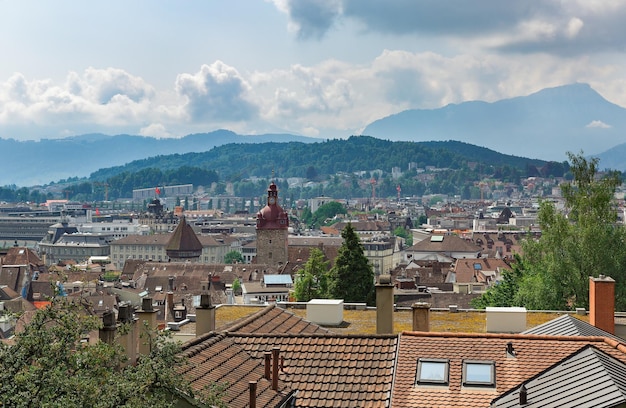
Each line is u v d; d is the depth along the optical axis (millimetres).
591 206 109500
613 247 104938
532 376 40000
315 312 60594
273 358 41844
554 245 106375
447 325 61594
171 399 36125
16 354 33594
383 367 42969
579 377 37219
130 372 34625
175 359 37188
